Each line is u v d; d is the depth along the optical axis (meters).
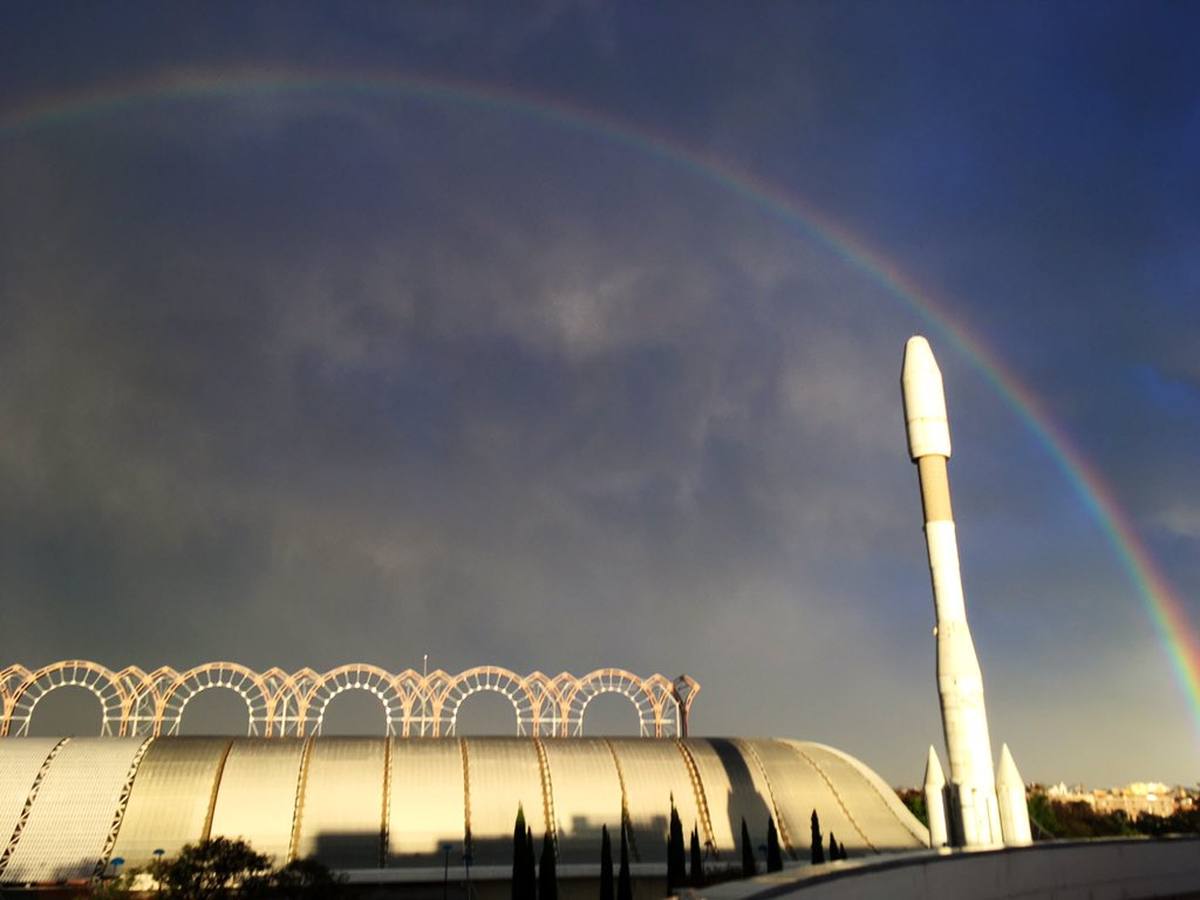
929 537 76.06
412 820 108.44
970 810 69.12
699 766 123.38
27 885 94.44
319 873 79.38
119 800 104.06
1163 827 163.88
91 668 124.31
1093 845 66.75
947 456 77.94
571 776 117.81
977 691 71.69
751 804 119.44
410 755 117.38
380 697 131.50
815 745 138.25
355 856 103.69
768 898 34.22
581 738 127.38
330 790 109.69
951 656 72.56
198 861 75.62
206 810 104.94
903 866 47.97
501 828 109.69
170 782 107.06
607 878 82.69
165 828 102.19
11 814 100.81
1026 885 59.62
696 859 93.44
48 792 103.75
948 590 74.50
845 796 124.75
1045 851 62.50
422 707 132.38
